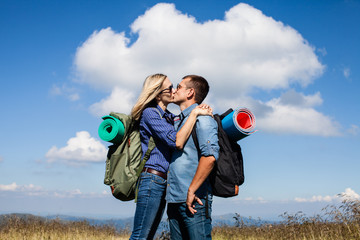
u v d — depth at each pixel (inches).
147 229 110.0
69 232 374.0
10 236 333.1
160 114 114.0
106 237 386.3
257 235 336.2
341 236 231.1
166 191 109.9
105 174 120.4
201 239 102.0
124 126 115.7
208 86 120.9
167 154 112.9
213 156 98.3
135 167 115.5
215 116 112.3
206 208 103.5
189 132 104.6
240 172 111.2
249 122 110.3
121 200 118.8
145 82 121.4
